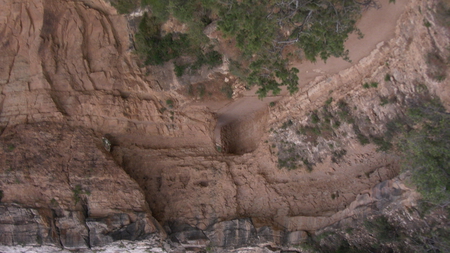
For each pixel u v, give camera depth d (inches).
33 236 614.5
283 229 703.1
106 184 675.4
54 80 704.4
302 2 507.2
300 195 713.6
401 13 540.1
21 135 669.9
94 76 723.4
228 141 893.8
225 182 749.3
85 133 700.7
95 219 644.1
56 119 690.2
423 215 542.0
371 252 631.8
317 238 669.3
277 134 751.1
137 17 720.3
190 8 639.8
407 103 566.3
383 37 568.1
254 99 779.4
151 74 751.1
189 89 756.0
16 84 696.4
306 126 703.7
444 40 496.7
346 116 642.2
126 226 660.1
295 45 621.3
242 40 542.6
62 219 634.2
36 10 702.5
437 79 519.2
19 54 703.7
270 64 573.9
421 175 517.3
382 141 615.5
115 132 730.8
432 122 541.0
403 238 585.0
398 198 561.0
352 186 659.4
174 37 719.7
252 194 746.8
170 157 765.3
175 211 740.0
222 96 768.3
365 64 605.0
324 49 530.6
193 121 785.6
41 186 641.6
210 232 716.7
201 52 716.0
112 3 714.2
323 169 697.6
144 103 752.3
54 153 669.3
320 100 677.3
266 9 530.9
